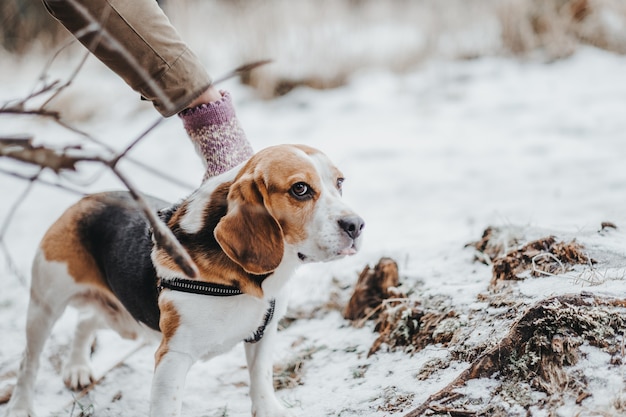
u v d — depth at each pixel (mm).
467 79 8938
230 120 3016
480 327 2871
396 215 5219
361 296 3561
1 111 1810
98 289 3166
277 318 2854
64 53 10281
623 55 8898
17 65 10023
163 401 2582
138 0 2824
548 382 2432
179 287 2604
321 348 3391
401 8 10594
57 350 3732
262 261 2568
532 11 9438
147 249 2869
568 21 9242
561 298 2602
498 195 5367
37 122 8555
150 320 2869
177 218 2750
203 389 3285
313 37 9484
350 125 7922
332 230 2564
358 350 3266
